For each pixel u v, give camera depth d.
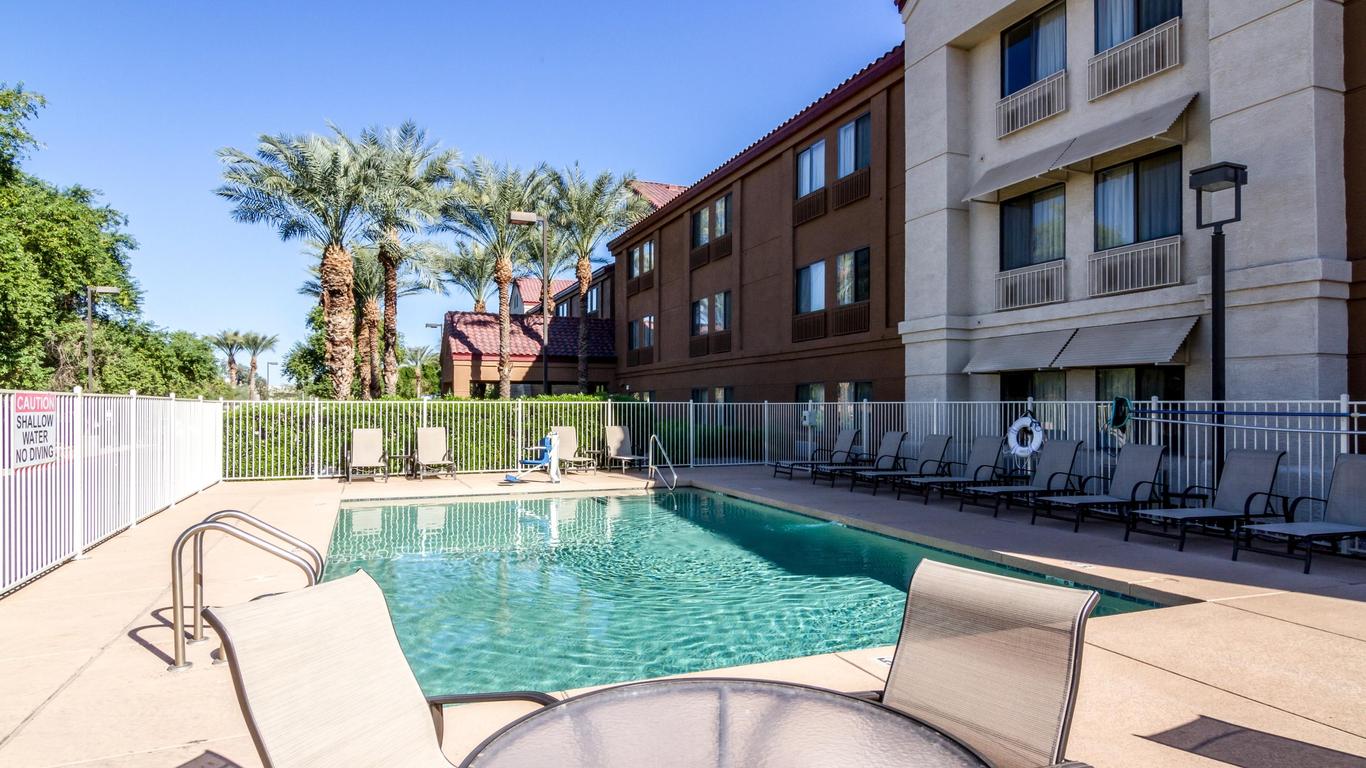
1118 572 6.82
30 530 6.46
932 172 15.05
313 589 2.39
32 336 26.11
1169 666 4.39
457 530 10.73
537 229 28.45
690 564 8.46
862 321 17.47
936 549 8.65
